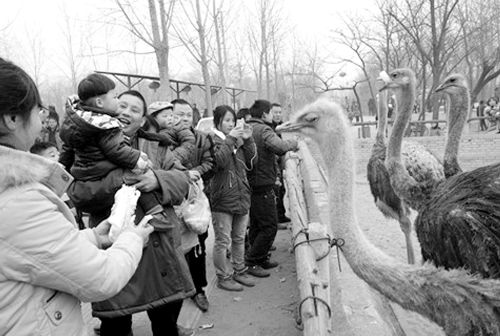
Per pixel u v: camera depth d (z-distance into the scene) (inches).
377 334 103.3
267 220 203.3
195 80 997.2
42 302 60.1
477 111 817.5
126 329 128.8
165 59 421.1
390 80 212.4
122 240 72.2
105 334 126.0
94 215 113.7
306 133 114.0
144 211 110.6
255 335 153.3
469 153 537.0
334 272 139.7
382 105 264.1
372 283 100.6
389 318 150.8
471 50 691.4
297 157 347.9
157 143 132.6
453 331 93.0
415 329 147.3
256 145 197.3
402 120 204.5
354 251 103.4
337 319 110.7
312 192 241.1
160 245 111.6
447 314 92.7
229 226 186.5
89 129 103.2
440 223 128.6
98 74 109.4
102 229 81.0
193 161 164.2
